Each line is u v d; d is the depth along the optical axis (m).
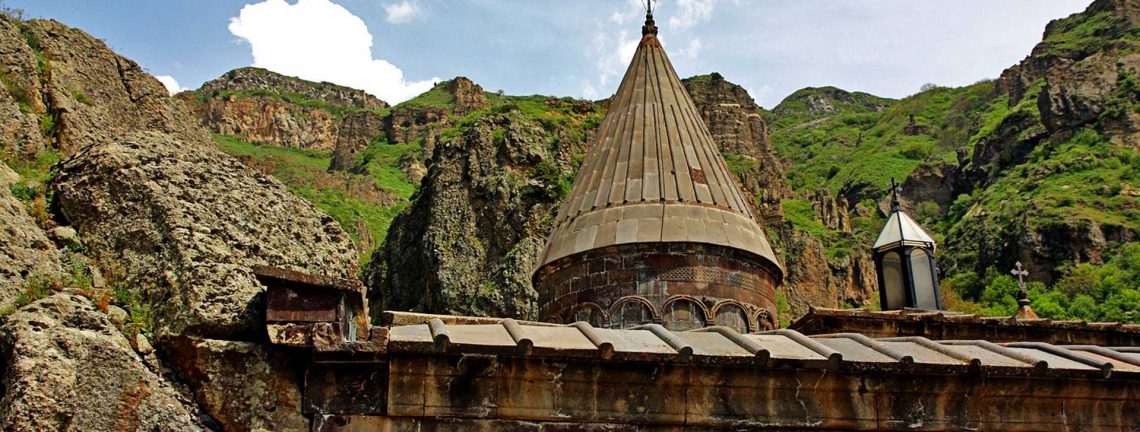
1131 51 101.25
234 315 10.00
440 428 9.59
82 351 9.04
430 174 73.62
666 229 16.88
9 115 13.12
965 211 100.00
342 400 9.58
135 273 10.53
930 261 21.52
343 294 9.89
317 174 102.94
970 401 10.90
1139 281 62.69
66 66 15.88
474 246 66.69
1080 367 11.04
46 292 9.83
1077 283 65.56
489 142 73.00
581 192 18.61
